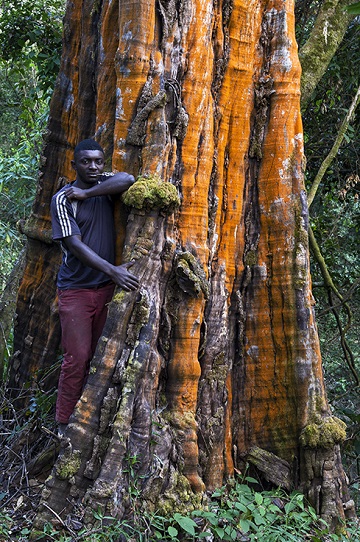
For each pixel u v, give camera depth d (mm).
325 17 5527
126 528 3684
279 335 4438
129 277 3816
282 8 4512
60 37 7543
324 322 8086
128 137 4043
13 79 11031
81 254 3836
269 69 4516
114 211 4113
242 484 4281
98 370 3840
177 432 3986
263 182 4496
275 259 4453
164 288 4023
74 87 5031
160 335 4027
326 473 4297
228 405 4367
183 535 3803
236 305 4453
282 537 3785
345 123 5566
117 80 4105
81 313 4020
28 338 5312
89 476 3756
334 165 7488
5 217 9672
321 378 4453
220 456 4223
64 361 4070
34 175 8844
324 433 4293
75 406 3854
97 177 3957
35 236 5242
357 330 8227
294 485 4363
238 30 4383
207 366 4207
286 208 4457
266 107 4516
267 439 4441
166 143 4055
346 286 8016
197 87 4145
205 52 4168
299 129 4535
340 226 7926
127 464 3783
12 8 7809
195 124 4133
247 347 4473
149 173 3984
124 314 3867
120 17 4074
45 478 4426
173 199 3932
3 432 5031
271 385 4441
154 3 4043
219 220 4379
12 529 3877
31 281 5328
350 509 4383
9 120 11445
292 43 4535
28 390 5172
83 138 4840
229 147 4410
